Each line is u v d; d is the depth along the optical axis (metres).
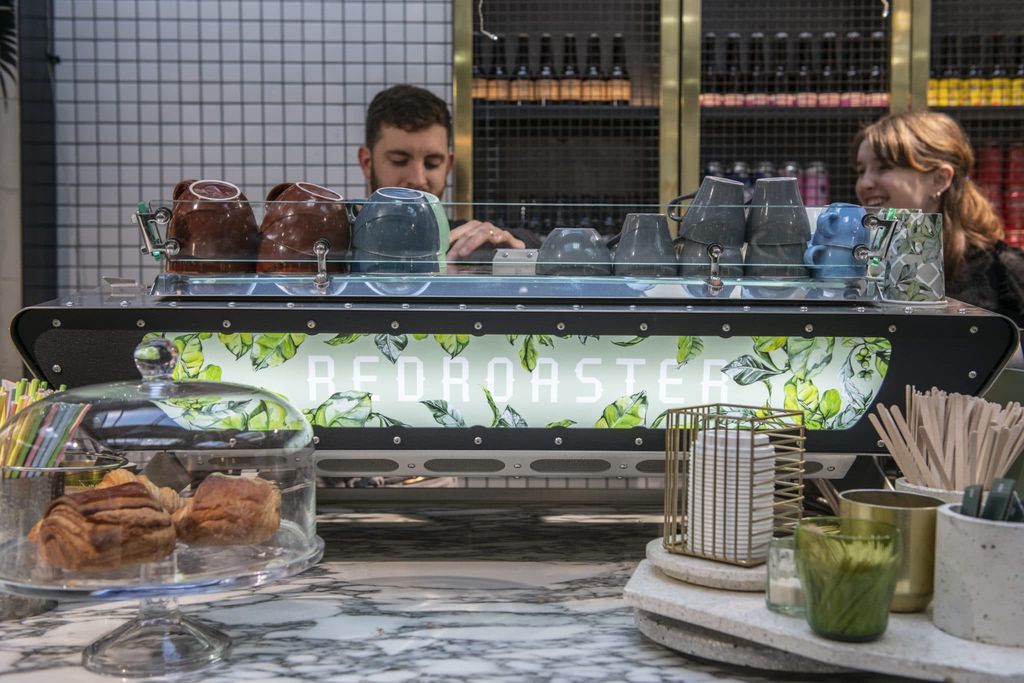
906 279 1.48
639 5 3.86
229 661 1.10
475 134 3.84
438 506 1.79
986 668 0.96
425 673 1.06
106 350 1.40
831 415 1.43
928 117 3.00
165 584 0.98
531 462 1.44
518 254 1.44
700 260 1.45
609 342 1.41
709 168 3.94
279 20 3.73
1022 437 1.20
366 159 3.49
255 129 3.93
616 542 1.56
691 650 1.10
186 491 1.10
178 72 3.88
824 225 1.45
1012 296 2.96
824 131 3.95
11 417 1.22
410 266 1.44
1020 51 3.83
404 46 3.81
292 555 1.09
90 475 1.09
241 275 1.43
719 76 3.90
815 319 1.40
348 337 1.41
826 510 1.62
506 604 1.29
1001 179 3.84
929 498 1.14
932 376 1.42
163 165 3.76
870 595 1.00
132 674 1.05
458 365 1.42
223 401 1.14
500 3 3.85
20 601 1.24
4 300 3.31
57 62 3.71
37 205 3.53
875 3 3.85
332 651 1.13
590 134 3.88
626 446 1.43
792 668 1.05
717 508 1.17
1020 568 1.00
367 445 1.43
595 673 1.07
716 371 1.42
